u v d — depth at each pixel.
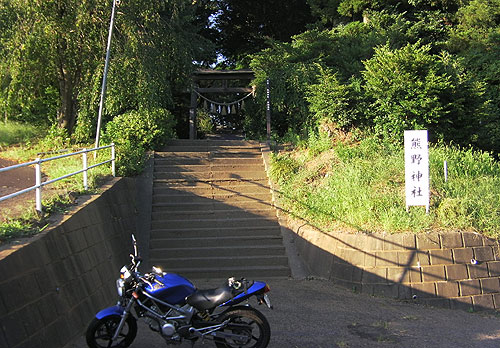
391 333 6.13
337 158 12.50
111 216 8.95
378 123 13.18
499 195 9.46
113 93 13.34
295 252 10.35
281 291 8.45
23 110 15.75
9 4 13.15
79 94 13.83
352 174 11.01
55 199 7.55
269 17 26.75
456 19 20.30
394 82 12.61
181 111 22.44
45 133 15.70
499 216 8.85
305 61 17.36
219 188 12.22
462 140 13.52
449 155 11.69
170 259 10.08
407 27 19.02
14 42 12.91
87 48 13.78
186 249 10.30
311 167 12.59
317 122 14.48
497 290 8.03
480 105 13.25
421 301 7.85
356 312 7.12
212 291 5.00
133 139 13.58
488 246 8.28
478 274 8.05
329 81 13.67
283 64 17.23
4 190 9.33
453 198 9.16
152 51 14.10
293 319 6.64
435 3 20.56
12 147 14.53
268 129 16.11
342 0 22.12
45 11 13.00
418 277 7.97
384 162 11.45
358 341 5.77
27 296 4.79
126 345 5.32
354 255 8.62
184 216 11.34
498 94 16.50
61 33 13.36
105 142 13.41
